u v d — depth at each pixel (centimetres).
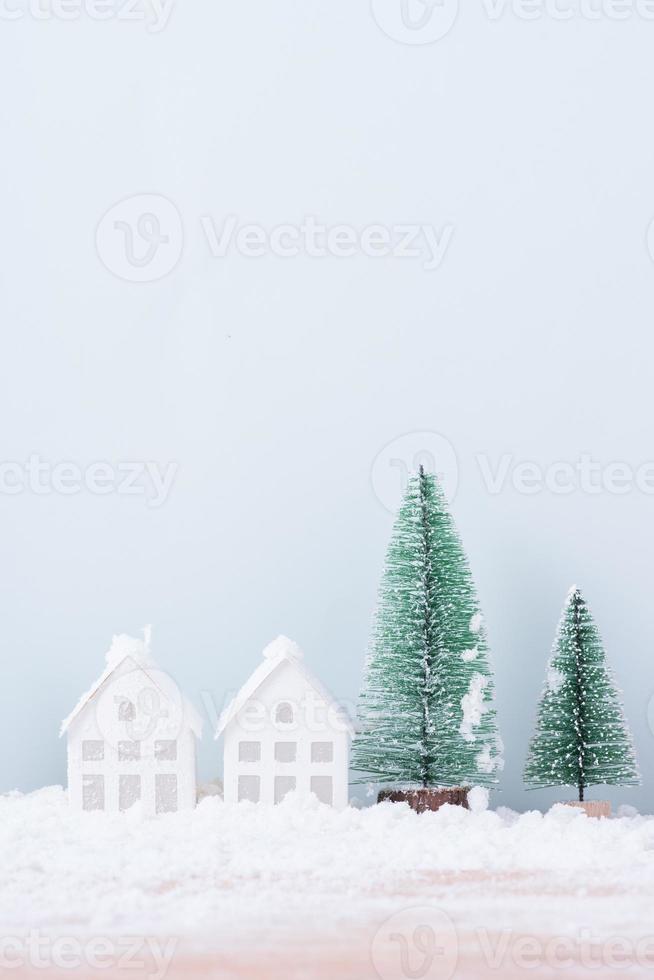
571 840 133
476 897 112
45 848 129
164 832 136
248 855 125
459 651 157
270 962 95
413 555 160
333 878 117
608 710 158
